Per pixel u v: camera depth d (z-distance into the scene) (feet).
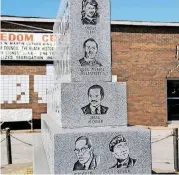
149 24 61.52
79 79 19.63
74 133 17.49
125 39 61.31
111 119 19.11
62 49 23.58
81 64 19.70
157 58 62.34
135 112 61.21
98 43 19.92
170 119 64.49
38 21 59.21
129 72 61.31
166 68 62.64
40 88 59.62
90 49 19.81
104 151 17.72
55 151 17.30
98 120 18.97
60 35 24.66
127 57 61.31
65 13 21.62
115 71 60.85
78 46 19.71
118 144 17.85
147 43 62.08
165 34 62.75
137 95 61.46
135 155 17.95
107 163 17.74
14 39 58.90
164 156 35.53
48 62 60.03
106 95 19.10
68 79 20.62
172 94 64.44
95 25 19.92
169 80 63.82
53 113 25.23
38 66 59.72
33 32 59.57
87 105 18.88
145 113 61.62
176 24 62.44
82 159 17.49
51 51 59.98
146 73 61.93
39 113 59.52
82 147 17.52
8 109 58.18
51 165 18.56
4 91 58.49
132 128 18.60
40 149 27.55
